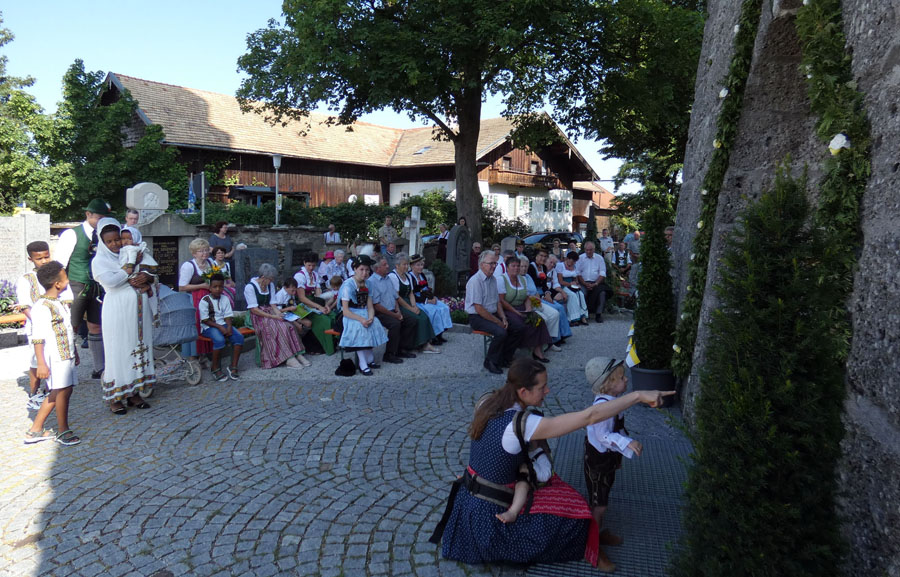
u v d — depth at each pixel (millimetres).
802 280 2391
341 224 24922
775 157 4684
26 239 10836
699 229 5750
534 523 3242
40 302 5031
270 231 14477
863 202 3109
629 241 16547
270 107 19641
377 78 15984
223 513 3982
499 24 15320
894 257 2750
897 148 2842
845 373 3092
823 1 3463
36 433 5184
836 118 3271
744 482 2424
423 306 9188
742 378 2465
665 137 26109
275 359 7832
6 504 4090
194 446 5125
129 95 22266
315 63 15703
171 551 3535
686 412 5605
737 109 5133
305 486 4387
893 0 2949
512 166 38688
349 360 7527
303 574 3312
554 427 3018
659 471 4598
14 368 7883
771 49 4570
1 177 20578
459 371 7781
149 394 6461
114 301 5773
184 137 26516
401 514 3980
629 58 18672
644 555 3459
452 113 19734
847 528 2932
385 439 5316
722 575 2512
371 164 34000
